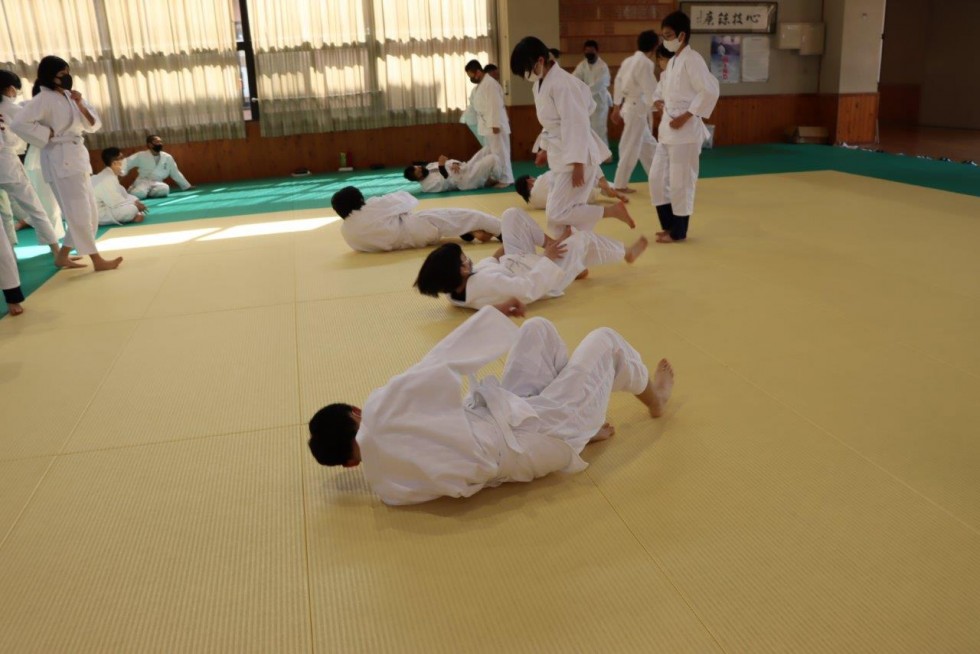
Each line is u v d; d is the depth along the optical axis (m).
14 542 2.30
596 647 1.78
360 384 3.28
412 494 2.28
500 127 8.33
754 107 11.45
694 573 2.01
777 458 2.52
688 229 5.80
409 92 10.27
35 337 4.10
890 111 14.91
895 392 2.94
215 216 7.50
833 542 2.10
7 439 2.95
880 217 5.93
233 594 2.04
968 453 2.49
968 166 8.54
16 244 6.37
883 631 1.78
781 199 6.85
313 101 10.05
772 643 1.76
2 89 5.56
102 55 9.30
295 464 2.68
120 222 7.38
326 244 5.95
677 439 2.68
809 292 4.15
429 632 1.86
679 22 5.14
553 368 2.56
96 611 2.00
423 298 4.39
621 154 7.50
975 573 1.95
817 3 11.22
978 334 3.46
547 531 2.22
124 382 3.44
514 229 4.43
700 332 3.64
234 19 9.73
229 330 4.04
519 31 10.12
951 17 13.48
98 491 2.56
